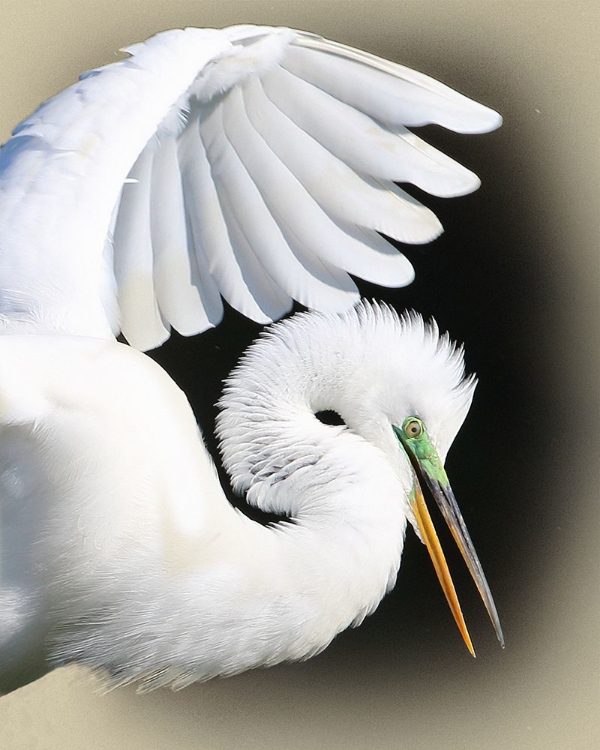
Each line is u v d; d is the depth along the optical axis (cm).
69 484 437
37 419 427
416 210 523
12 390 421
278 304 533
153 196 548
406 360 498
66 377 433
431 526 513
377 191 527
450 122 518
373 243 523
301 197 536
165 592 447
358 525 448
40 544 444
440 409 502
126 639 457
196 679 462
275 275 535
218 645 450
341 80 538
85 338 450
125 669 465
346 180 530
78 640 464
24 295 493
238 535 446
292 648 452
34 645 468
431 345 506
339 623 451
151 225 548
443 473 508
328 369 493
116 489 438
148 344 547
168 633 452
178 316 546
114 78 545
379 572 449
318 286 527
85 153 526
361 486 453
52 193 517
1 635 460
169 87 539
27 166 527
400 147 526
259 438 473
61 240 507
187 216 550
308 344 489
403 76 529
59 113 539
